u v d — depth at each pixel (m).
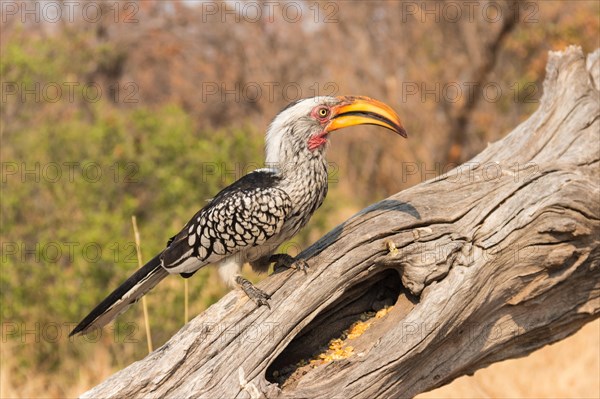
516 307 8.35
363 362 7.63
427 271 7.93
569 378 11.44
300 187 7.94
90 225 13.73
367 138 23.06
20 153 15.58
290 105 8.08
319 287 7.86
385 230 8.05
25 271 13.50
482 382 11.34
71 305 12.81
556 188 8.30
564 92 9.30
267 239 7.87
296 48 25.58
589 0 22.19
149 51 26.70
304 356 8.21
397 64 23.31
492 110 22.80
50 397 11.94
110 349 12.97
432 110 22.80
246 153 16.06
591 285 8.59
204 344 7.55
